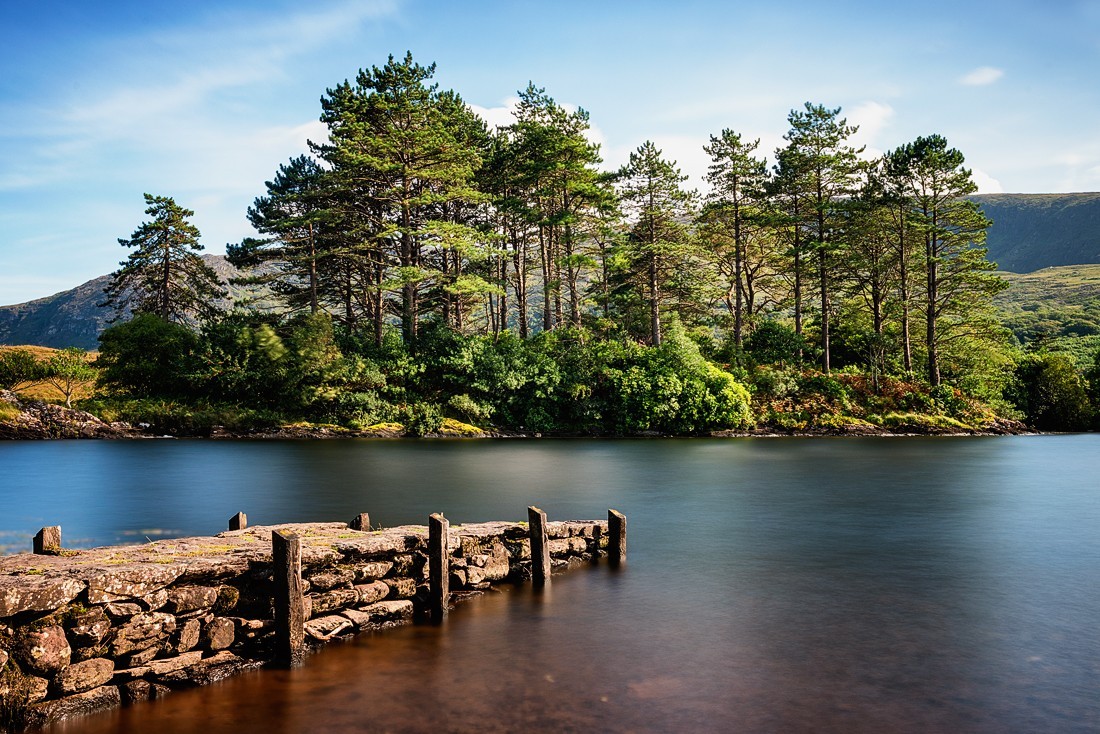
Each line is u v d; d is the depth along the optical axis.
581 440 52.72
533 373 56.78
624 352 59.28
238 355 54.75
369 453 41.06
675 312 71.19
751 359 64.00
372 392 53.72
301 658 10.57
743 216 66.31
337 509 22.67
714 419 55.94
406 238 59.53
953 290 65.25
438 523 12.84
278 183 64.81
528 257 72.56
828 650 11.42
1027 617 13.16
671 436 56.28
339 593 11.90
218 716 8.85
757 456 42.34
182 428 49.56
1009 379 71.19
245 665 10.25
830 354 71.19
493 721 8.77
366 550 12.55
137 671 9.35
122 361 54.47
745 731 8.58
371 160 53.00
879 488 30.05
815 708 9.26
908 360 66.38
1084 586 15.28
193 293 70.00
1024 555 18.17
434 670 10.45
